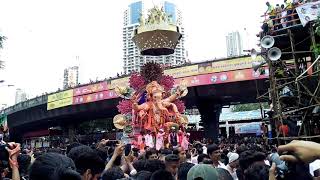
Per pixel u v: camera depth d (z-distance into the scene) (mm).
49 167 3178
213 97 42344
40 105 57375
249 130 64938
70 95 50219
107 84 45375
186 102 47656
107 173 5457
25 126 79438
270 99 19797
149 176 6164
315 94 14562
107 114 61812
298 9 15734
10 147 5145
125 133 29172
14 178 4945
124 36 81562
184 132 28828
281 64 17969
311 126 16391
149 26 30406
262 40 15820
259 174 5395
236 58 35219
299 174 3295
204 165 4758
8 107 67375
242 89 36250
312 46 15984
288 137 15156
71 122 69062
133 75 31203
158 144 26422
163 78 31234
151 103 29109
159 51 32531
